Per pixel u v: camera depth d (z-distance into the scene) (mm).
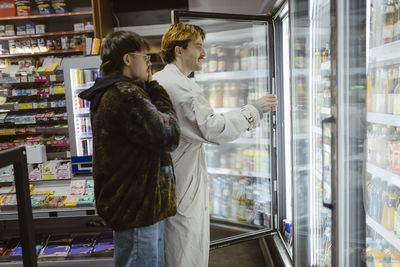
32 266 1258
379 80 1355
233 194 3395
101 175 1409
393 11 1359
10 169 2758
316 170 1531
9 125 4039
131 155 1394
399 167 1297
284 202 2938
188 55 1850
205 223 1830
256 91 3041
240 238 2805
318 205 1554
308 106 1562
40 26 4727
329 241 1531
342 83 1089
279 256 2604
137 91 1361
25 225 1230
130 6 4848
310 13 1507
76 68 2693
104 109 1371
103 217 1429
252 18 2688
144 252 1500
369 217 1446
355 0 1070
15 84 3857
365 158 1131
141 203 1423
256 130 3129
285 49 2783
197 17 2516
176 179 1757
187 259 1782
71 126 2756
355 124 1112
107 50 1455
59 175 2824
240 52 3162
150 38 4930
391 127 1427
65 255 2553
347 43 1078
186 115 1681
